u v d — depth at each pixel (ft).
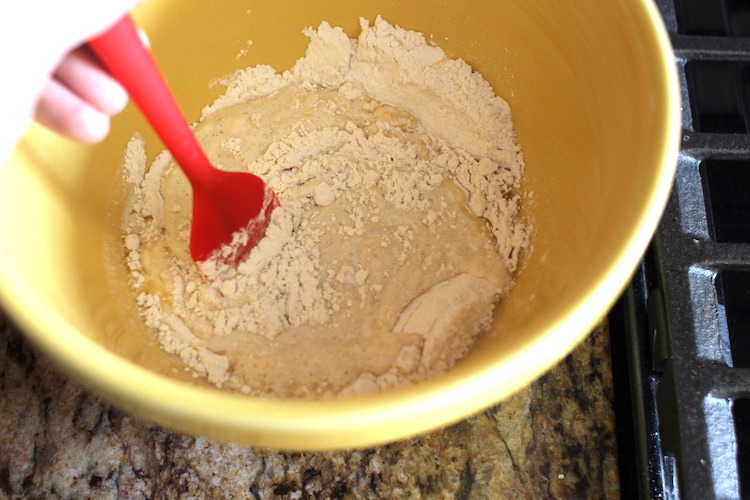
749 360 1.49
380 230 1.64
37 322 1.09
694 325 1.45
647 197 1.20
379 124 1.76
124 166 1.65
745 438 1.45
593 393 1.55
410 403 1.04
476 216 1.65
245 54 1.74
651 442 1.45
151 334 1.54
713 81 1.70
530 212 1.61
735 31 1.79
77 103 1.22
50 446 1.49
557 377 1.56
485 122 1.71
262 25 1.70
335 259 1.61
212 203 1.53
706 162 1.63
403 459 1.49
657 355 1.48
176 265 1.62
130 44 1.23
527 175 1.64
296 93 1.79
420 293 1.57
